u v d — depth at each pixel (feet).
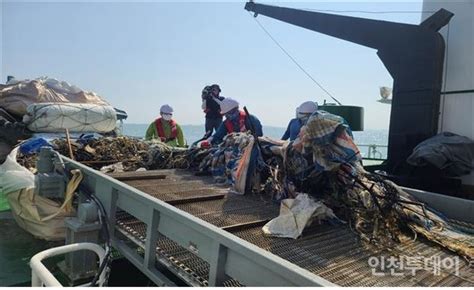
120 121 30.58
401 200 8.30
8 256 12.44
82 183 11.87
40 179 12.09
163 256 8.09
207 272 7.29
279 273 4.82
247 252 5.33
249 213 8.68
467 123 13.53
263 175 10.73
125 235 9.61
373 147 21.97
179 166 15.38
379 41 15.51
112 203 10.04
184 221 6.77
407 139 14.61
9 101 25.57
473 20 13.44
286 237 7.29
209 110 22.30
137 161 15.75
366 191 8.48
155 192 10.48
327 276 5.80
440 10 13.71
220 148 13.41
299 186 9.34
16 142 23.84
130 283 10.98
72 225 10.37
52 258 12.17
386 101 18.78
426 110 14.06
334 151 8.61
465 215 9.01
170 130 23.03
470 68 13.48
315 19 17.61
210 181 12.44
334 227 8.00
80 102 27.81
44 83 27.81
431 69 13.88
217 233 5.96
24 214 12.58
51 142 17.54
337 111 18.38
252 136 11.70
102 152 16.85
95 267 10.71
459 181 13.07
